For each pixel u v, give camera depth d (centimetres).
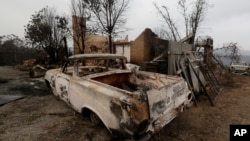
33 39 1505
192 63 612
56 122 380
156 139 320
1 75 1050
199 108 490
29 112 439
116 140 311
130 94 245
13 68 1500
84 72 441
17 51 2006
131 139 239
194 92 575
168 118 301
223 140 325
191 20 1903
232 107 500
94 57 396
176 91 324
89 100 314
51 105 490
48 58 1498
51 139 314
